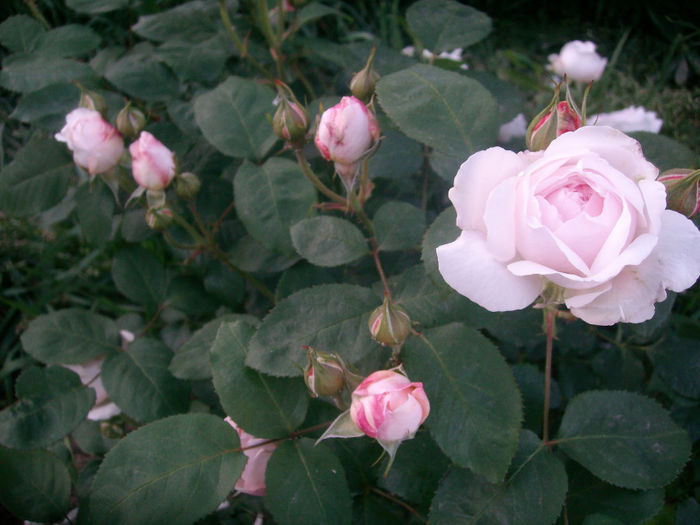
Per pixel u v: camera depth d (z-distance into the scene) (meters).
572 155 0.22
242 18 0.50
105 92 0.45
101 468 0.28
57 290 0.57
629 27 0.79
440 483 0.28
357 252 0.32
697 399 0.40
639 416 0.29
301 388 0.29
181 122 0.44
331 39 0.76
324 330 0.29
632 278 0.22
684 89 0.73
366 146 0.30
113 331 0.38
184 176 0.37
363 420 0.24
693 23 0.78
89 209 0.41
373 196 0.46
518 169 0.23
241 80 0.38
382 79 0.31
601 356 0.42
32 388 0.35
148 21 0.45
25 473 0.31
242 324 0.30
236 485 0.32
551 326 0.29
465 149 0.30
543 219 0.22
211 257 0.45
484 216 0.22
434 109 0.30
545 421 0.29
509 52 0.72
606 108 0.71
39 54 0.45
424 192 0.45
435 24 0.41
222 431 0.29
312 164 0.46
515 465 0.28
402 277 0.30
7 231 0.58
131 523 0.27
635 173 0.22
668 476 0.28
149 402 0.36
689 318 0.47
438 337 0.28
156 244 0.54
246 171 0.37
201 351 0.36
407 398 0.24
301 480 0.28
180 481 0.28
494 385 0.27
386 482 0.32
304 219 0.33
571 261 0.21
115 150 0.37
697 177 0.24
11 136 0.64
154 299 0.44
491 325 0.33
